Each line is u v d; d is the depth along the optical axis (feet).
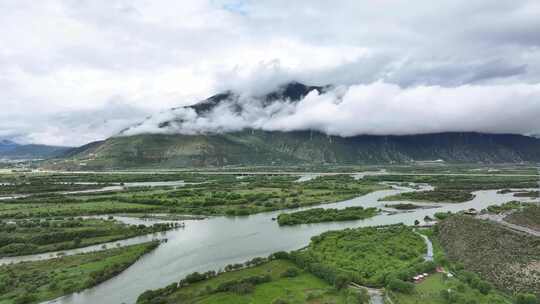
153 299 405.59
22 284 453.58
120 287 456.86
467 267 482.69
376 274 464.24
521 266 458.50
